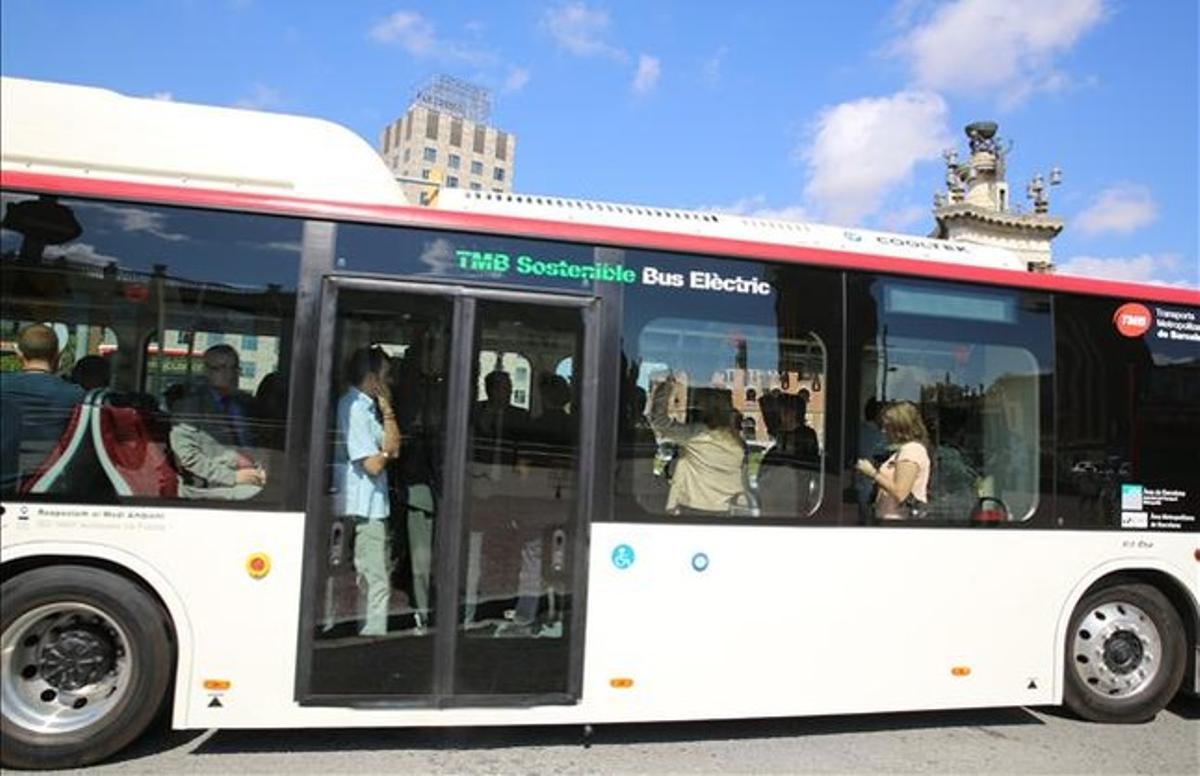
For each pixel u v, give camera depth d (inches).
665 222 208.8
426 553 187.5
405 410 189.0
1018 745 210.4
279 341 184.1
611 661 191.2
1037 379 224.7
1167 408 233.1
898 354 213.9
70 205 181.0
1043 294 227.0
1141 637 231.5
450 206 199.8
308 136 197.3
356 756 185.0
